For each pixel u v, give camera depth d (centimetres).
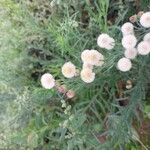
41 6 29
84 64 23
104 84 26
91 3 28
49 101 28
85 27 29
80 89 25
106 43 22
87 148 26
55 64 28
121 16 26
